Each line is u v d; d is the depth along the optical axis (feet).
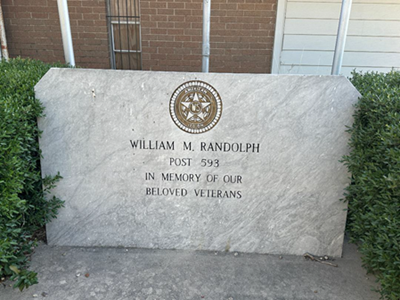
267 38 16.70
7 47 17.24
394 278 6.68
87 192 9.55
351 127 8.75
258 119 8.88
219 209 9.50
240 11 16.31
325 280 8.66
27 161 8.63
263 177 9.23
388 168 7.50
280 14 16.24
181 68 17.28
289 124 8.88
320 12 16.21
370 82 10.36
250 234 9.64
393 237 6.80
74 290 8.14
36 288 8.17
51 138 9.18
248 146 9.05
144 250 9.77
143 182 9.42
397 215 6.81
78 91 8.89
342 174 9.07
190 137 9.05
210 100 8.80
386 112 7.88
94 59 17.34
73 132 9.15
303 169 9.12
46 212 9.32
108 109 8.98
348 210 9.55
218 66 17.12
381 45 16.78
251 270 8.99
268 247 9.71
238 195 9.39
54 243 9.91
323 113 8.77
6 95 8.59
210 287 8.33
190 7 16.35
